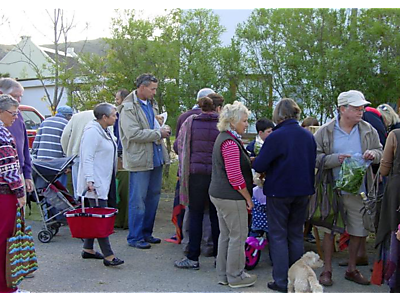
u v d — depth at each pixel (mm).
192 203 4941
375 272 4367
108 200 5688
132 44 8922
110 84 9188
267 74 8477
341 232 4492
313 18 8133
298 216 4461
